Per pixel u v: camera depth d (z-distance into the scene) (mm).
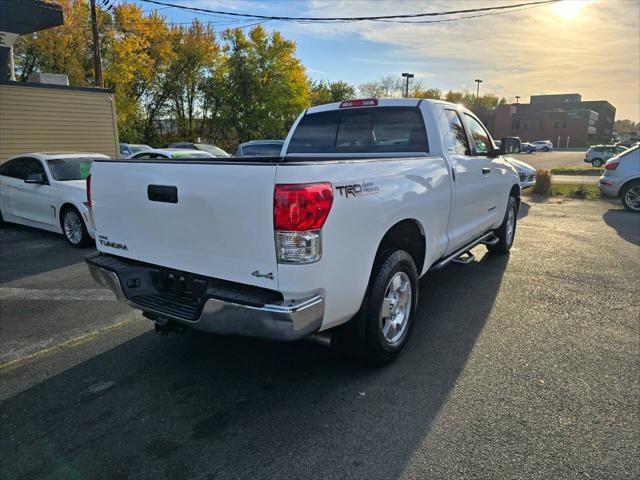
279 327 2531
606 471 2332
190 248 2910
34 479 2375
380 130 4559
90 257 3598
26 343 4008
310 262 2521
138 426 2807
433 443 2574
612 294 4984
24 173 8578
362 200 2857
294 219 2453
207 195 2730
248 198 2555
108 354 3781
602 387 3117
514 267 6066
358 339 3230
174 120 40219
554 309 4562
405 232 3619
